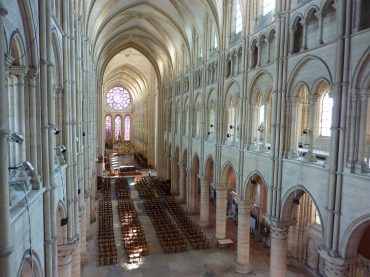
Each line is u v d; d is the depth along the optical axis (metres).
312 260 24.80
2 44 6.27
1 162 6.33
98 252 28.27
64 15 15.50
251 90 23.55
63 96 15.43
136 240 30.14
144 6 39.62
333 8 15.20
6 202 6.45
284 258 20.00
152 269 25.22
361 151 13.71
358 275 19.02
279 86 19.17
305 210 25.52
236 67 26.45
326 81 15.55
